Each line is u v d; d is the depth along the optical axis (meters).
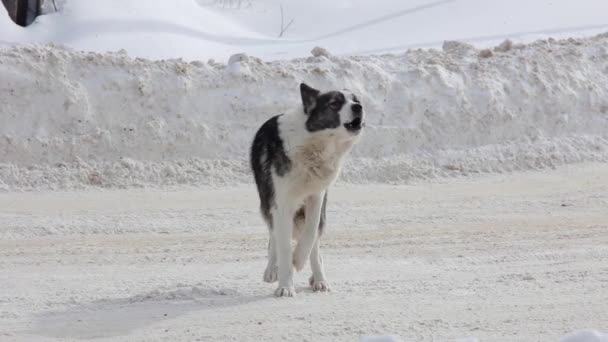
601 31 24.09
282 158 8.37
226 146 15.32
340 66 16.81
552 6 26.20
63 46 16.64
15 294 8.41
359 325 7.12
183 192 14.05
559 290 8.27
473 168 15.80
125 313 7.68
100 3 22.83
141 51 20.89
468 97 16.81
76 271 9.55
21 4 23.12
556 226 11.88
